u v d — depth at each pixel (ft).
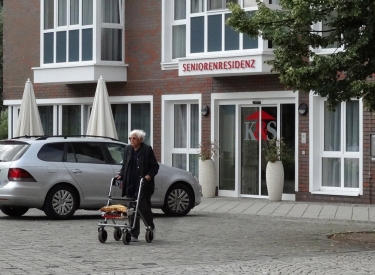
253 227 64.34
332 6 55.01
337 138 87.10
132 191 54.03
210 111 96.37
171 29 100.78
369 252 49.60
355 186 85.81
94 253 48.42
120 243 53.36
